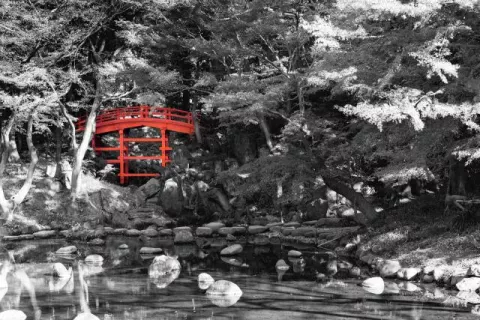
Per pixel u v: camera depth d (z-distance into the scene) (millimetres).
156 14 24453
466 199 13336
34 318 9109
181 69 27547
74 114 30109
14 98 19422
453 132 12094
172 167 26578
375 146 14906
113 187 26328
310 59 19812
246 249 17594
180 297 10539
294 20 19672
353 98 14906
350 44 13055
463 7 10547
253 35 19625
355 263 13984
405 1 10953
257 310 9383
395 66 11398
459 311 9000
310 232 18719
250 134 26625
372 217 15555
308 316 8930
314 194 21109
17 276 13031
